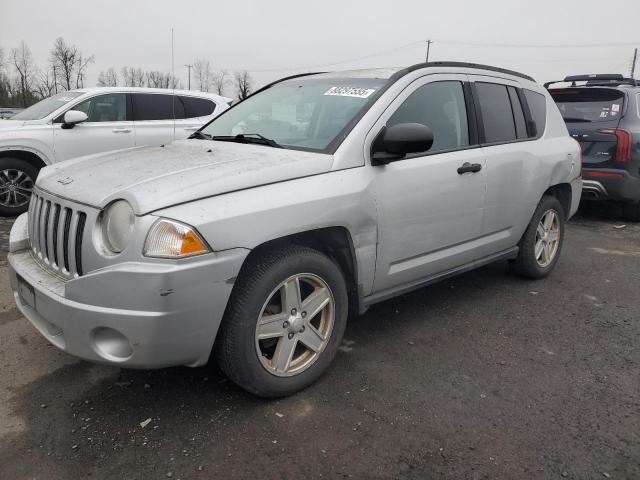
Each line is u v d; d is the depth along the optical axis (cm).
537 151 447
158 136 811
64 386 297
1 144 696
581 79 825
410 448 251
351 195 296
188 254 235
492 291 466
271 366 280
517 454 249
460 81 389
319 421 270
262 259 270
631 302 451
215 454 244
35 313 284
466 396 296
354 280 315
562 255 596
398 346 355
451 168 359
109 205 253
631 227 754
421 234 346
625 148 705
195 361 254
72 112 722
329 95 355
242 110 407
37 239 297
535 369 330
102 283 236
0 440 251
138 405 280
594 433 265
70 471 232
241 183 262
